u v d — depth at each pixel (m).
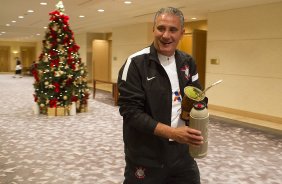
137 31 13.03
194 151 1.56
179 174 1.86
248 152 5.04
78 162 4.41
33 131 6.16
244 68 8.48
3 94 11.76
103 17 11.63
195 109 1.52
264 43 7.94
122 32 14.22
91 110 8.61
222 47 9.12
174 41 1.64
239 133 6.36
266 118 7.96
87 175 3.93
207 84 9.64
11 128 6.37
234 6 8.31
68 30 7.74
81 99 8.18
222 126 7.02
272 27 7.72
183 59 1.77
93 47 18.08
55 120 7.21
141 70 1.67
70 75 7.61
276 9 7.61
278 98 7.67
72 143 5.37
